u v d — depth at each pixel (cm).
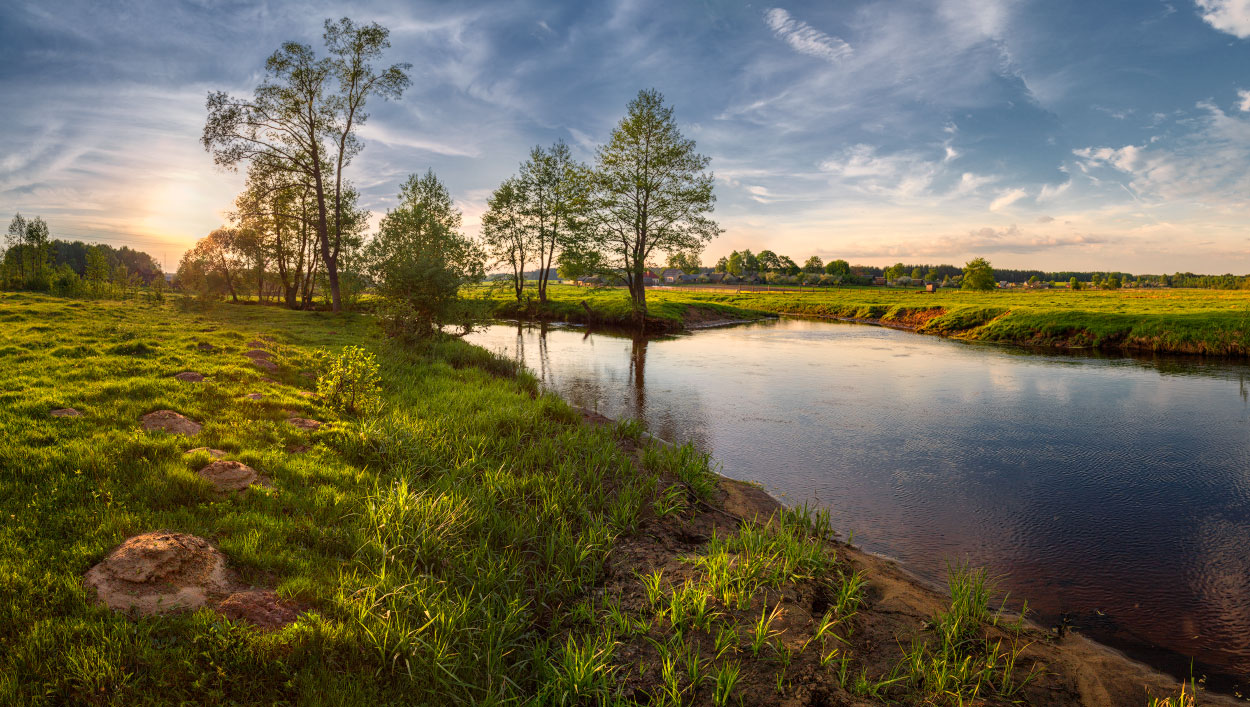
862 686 464
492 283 5809
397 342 2141
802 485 1093
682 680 462
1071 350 3294
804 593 615
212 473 695
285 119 3519
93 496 596
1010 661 533
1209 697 507
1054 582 734
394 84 3622
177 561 493
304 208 4209
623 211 4297
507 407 1286
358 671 431
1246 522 926
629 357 2872
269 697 390
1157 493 1059
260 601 480
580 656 471
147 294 4619
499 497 823
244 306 4084
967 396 1930
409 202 4966
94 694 362
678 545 760
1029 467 1200
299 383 1361
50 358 1249
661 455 1118
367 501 702
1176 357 2950
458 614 511
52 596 436
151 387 1031
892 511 970
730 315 6181
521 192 5391
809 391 1998
